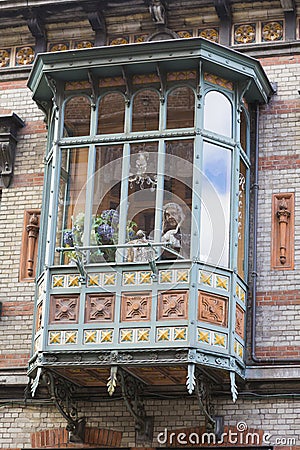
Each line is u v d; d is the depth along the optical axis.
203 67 21.66
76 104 22.23
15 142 23.98
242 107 22.28
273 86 23.02
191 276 20.41
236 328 20.88
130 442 21.45
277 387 21.11
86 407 21.88
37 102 23.31
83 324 20.62
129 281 20.69
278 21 23.53
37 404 22.14
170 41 21.48
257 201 22.41
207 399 20.98
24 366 22.30
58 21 24.41
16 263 23.12
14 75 24.61
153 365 20.11
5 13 24.41
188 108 21.59
